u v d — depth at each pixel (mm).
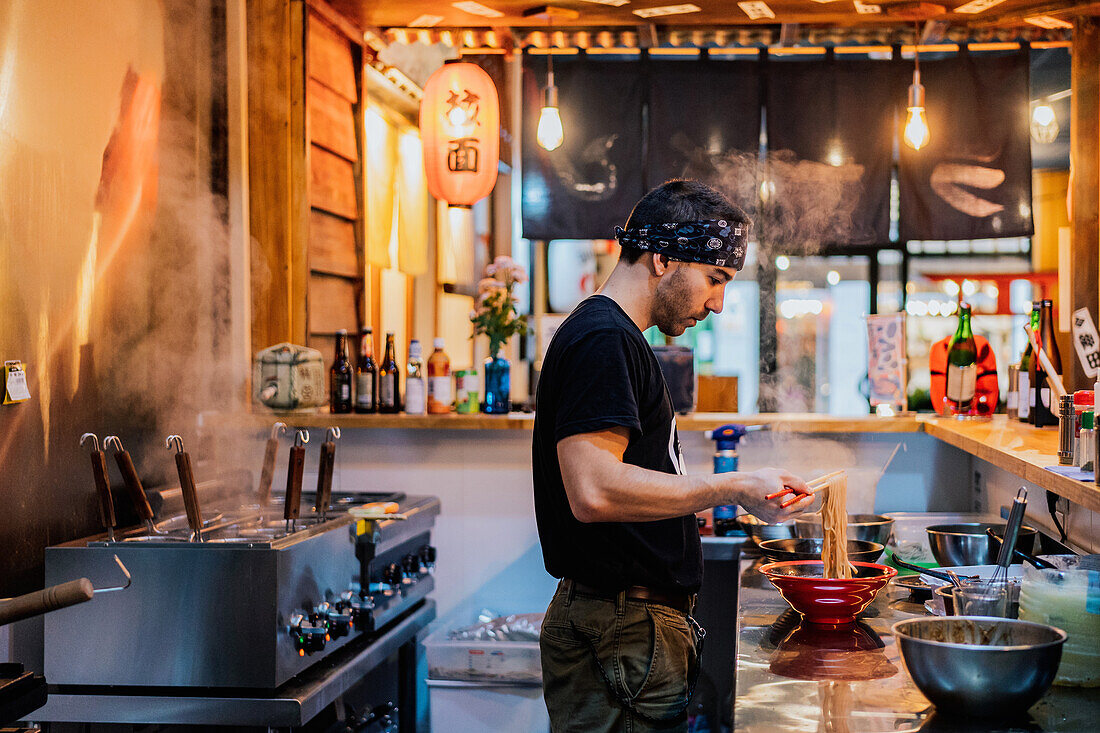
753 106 4297
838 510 2217
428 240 6422
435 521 3818
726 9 3881
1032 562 1954
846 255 6312
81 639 2498
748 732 1435
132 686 2504
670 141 4320
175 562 2465
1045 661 1407
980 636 1547
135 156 3117
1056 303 6074
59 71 2719
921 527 3117
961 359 3578
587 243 6703
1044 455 2303
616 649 1885
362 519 2943
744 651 1897
